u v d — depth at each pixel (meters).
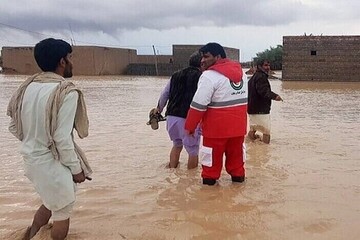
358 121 14.03
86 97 24.28
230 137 6.08
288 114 16.08
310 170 7.09
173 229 4.60
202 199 5.61
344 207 5.25
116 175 6.82
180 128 7.08
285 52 45.19
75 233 4.50
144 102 21.16
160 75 70.19
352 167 7.30
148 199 5.63
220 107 6.01
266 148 9.07
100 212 5.14
